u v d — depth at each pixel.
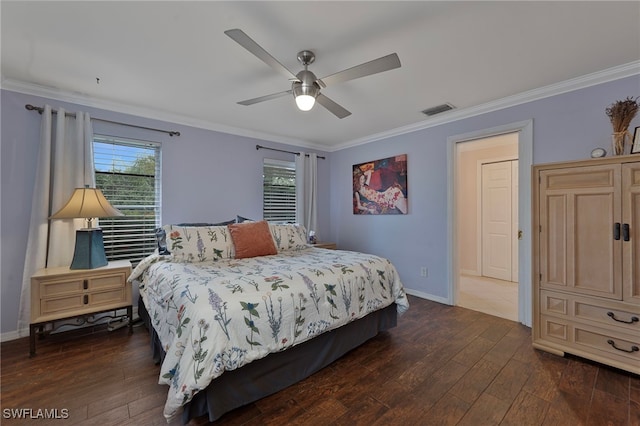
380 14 1.61
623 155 1.91
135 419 1.51
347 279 2.16
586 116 2.40
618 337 1.91
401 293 2.54
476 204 4.92
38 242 2.42
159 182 3.21
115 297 2.49
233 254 2.66
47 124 2.48
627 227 1.88
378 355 2.20
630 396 1.68
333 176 4.91
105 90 2.58
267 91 2.62
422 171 3.62
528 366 2.02
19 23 1.66
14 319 2.44
